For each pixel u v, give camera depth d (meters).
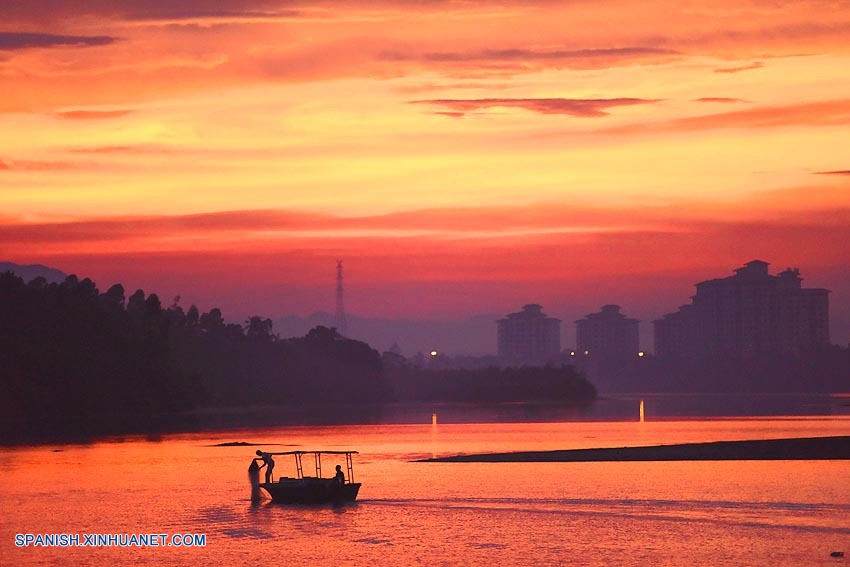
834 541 116.06
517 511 136.62
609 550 113.38
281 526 129.25
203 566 109.62
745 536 118.94
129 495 160.12
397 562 109.81
